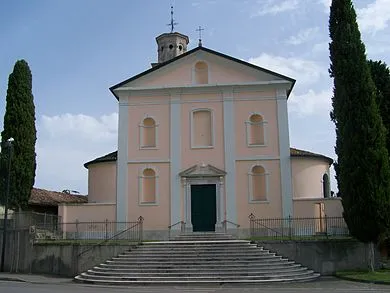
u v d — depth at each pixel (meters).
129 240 28.75
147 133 32.78
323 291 18.56
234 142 31.72
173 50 40.91
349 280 22.67
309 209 30.23
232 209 30.88
